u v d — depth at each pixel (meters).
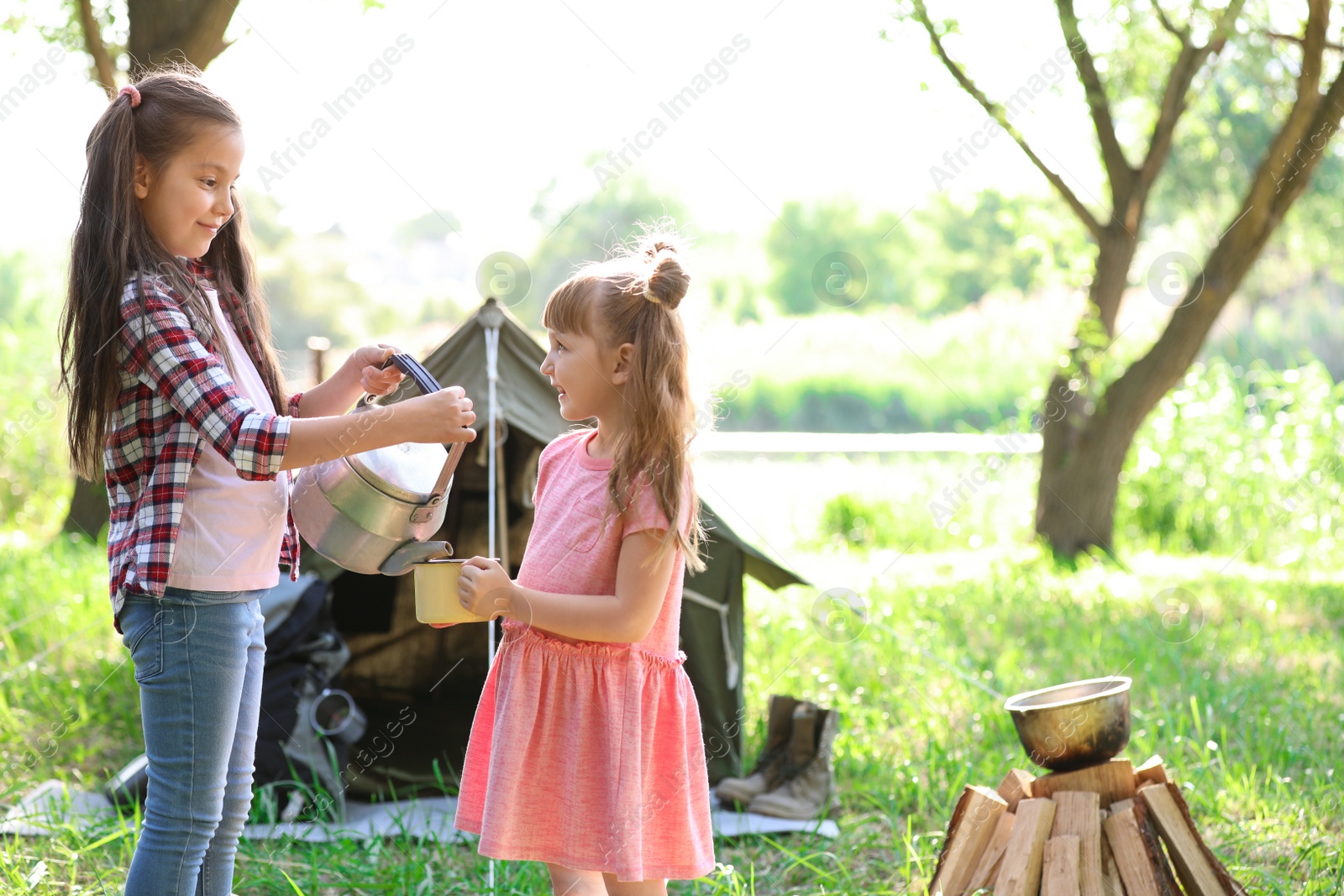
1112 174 7.73
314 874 2.72
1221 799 3.24
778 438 14.55
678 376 1.90
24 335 8.92
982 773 3.46
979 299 22.70
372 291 26.44
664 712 1.92
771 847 3.09
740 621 3.60
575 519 1.91
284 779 3.17
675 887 2.73
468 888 2.72
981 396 17.27
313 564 3.52
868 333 20.70
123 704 4.02
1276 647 5.11
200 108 1.82
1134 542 8.45
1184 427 8.91
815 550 8.13
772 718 3.55
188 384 1.75
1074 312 12.09
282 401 2.12
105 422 1.81
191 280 1.88
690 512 1.90
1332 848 2.85
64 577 5.59
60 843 2.86
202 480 1.83
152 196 1.83
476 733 1.97
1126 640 5.15
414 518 2.06
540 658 1.88
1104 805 2.42
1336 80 6.75
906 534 8.59
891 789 3.43
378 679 4.43
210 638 1.83
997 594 6.07
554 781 1.87
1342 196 11.05
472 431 1.81
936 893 2.43
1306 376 8.98
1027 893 2.30
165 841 1.81
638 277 1.91
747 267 25.31
